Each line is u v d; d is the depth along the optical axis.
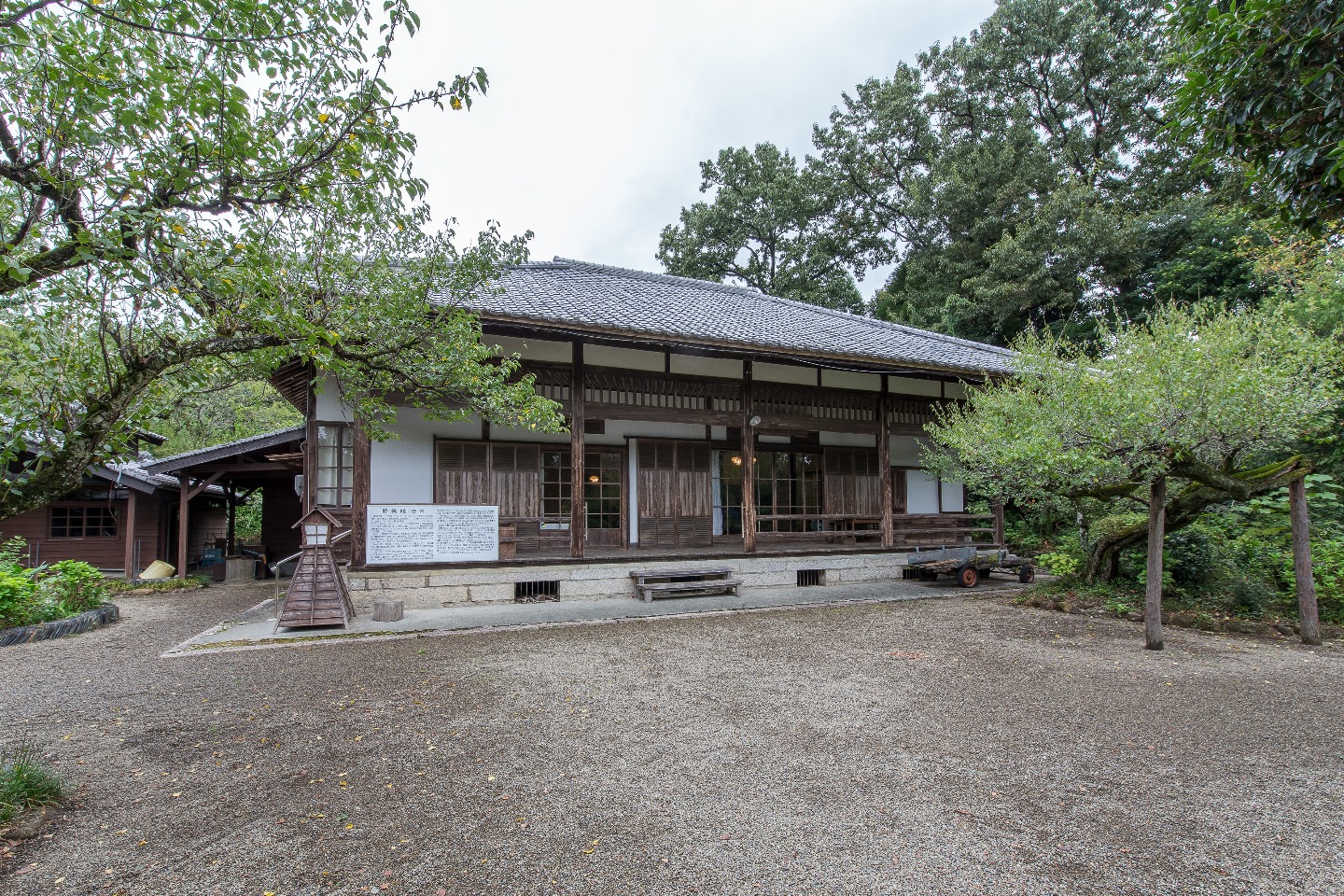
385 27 3.37
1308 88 3.83
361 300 5.20
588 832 2.99
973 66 24.19
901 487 13.34
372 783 3.53
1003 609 9.01
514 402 6.38
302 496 8.93
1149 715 4.59
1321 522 9.56
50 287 2.94
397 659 6.29
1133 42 22.69
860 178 28.25
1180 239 20.00
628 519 10.90
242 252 3.45
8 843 2.91
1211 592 8.55
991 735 4.21
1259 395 6.45
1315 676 5.62
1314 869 2.67
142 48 3.05
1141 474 6.96
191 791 3.44
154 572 13.51
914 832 2.97
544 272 12.29
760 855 2.78
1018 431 7.83
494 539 9.17
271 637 7.18
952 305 21.33
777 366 11.57
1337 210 4.23
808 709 4.73
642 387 10.25
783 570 10.99
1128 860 2.74
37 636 7.74
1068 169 22.81
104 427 3.05
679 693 5.18
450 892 2.52
